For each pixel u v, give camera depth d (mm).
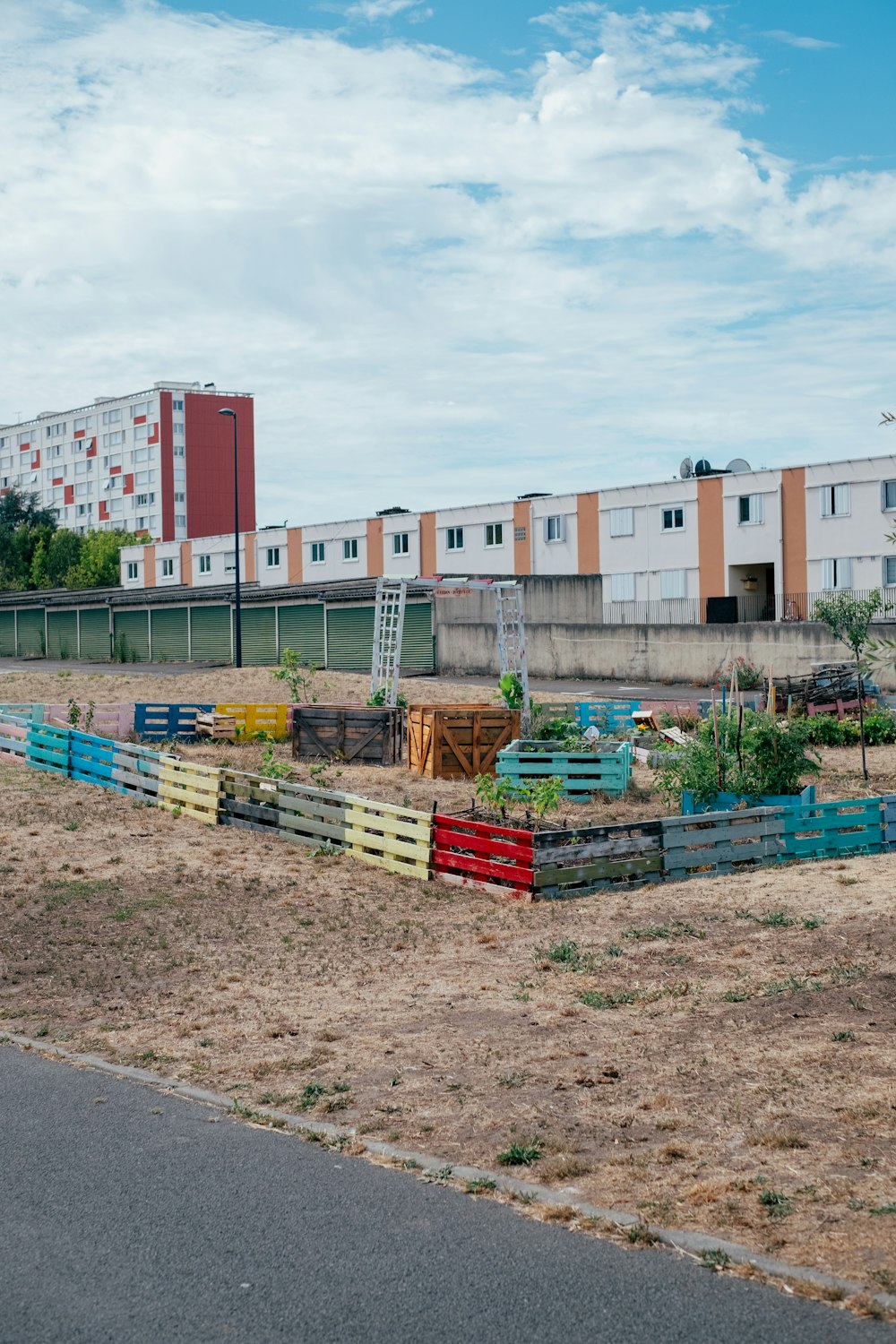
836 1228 5883
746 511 52250
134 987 11531
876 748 27562
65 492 132625
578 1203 6359
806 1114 7395
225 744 29266
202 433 122562
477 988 10969
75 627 71438
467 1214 6320
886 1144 6848
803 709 30781
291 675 37688
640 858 14906
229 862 16844
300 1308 5348
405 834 16250
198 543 82562
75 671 57219
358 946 12844
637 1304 5297
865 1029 8812
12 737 25969
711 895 13844
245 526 124562
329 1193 6656
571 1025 9633
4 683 45438
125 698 40375
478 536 63500
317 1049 9453
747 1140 7066
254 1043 9719
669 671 46562
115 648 68438
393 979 11523
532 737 25891
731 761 18219
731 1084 7996
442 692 40594
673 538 55094
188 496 121875
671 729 27812
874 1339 4926
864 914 12227
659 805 20328
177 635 64875
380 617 31719
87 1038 10008
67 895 14922
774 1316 5145
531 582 56188
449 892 15258
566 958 11680
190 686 42906
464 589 31359
